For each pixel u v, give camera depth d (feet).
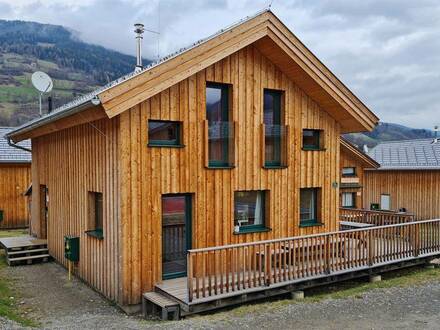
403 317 28.86
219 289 29.53
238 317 28.48
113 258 31.73
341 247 36.01
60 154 43.45
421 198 80.48
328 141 42.24
